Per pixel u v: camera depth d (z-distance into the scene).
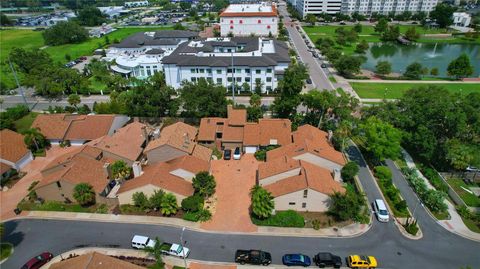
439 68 153.00
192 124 93.19
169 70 116.88
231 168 73.19
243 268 49.72
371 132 69.56
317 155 66.44
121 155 72.00
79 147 76.00
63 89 115.25
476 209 61.38
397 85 125.31
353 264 49.19
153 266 49.62
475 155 68.81
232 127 81.38
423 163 75.88
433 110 73.25
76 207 61.88
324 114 88.88
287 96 90.19
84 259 42.12
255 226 57.19
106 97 115.62
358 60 133.12
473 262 50.72
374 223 58.00
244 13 194.25
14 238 55.41
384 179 67.44
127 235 55.59
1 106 108.38
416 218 59.19
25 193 66.69
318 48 175.88
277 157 69.94
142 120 95.69
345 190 59.81
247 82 114.81
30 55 141.12
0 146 73.50
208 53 121.88
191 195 60.94
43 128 83.88
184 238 54.84
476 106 78.25
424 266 49.97
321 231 56.16
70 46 192.88
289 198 58.56
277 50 127.31
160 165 65.44
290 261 49.75
